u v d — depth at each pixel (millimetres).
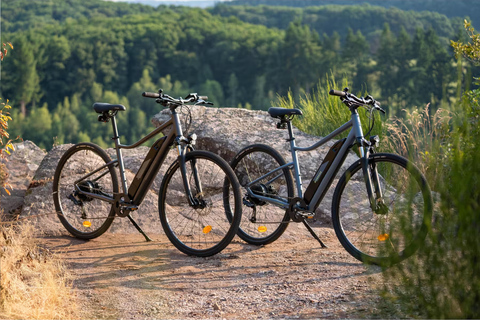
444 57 104625
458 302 2166
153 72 163250
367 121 6035
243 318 2672
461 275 2143
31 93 138375
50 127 124250
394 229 2578
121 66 159750
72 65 153375
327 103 6680
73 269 3521
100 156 4434
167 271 3506
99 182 4707
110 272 3469
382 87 112250
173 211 4594
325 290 3004
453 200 2176
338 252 3832
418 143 5312
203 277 3381
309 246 4062
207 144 5883
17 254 3033
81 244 4199
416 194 3195
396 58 114688
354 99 3666
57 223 4578
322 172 3836
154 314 2758
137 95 141125
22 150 6500
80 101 144500
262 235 4250
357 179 4520
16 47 137375
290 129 4168
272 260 3719
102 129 126938
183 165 3928
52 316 2598
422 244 2301
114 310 2809
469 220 2115
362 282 3086
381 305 2576
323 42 148125
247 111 6484
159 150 4047
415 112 5512
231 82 154625
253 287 3152
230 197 4438
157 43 172000
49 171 5105
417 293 2299
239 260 3754
